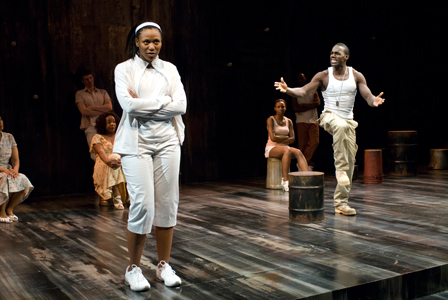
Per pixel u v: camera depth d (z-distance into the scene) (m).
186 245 3.49
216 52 7.31
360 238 3.59
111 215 4.76
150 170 2.54
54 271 2.94
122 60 6.64
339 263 2.98
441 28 9.12
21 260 3.19
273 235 3.74
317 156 8.29
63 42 6.23
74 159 6.36
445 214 4.36
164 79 2.61
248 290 2.54
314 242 3.50
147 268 2.95
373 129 8.77
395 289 2.73
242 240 3.61
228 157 7.51
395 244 3.40
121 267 2.99
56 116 6.23
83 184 6.43
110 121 5.12
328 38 8.23
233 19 7.41
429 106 9.08
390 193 5.55
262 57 7.68
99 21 6.44
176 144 2.64
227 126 7.48
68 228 4.18
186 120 7.12
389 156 7.11
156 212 2.64
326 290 2.51
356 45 8.50
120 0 6.55
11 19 5.93
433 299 2.82
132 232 2.58
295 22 7.92
